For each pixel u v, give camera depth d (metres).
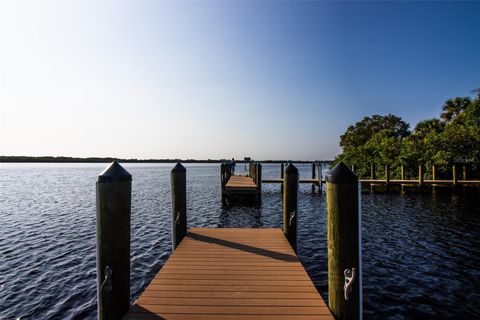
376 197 19.08
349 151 39.75
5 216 14.23
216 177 45.75
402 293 5.61
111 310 2.86
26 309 5.25
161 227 11.47
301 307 3.18
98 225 2.87
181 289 3.60
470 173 23.02
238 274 4.07
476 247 8.39
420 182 20.34
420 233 9.97
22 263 7.58
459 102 34.91
